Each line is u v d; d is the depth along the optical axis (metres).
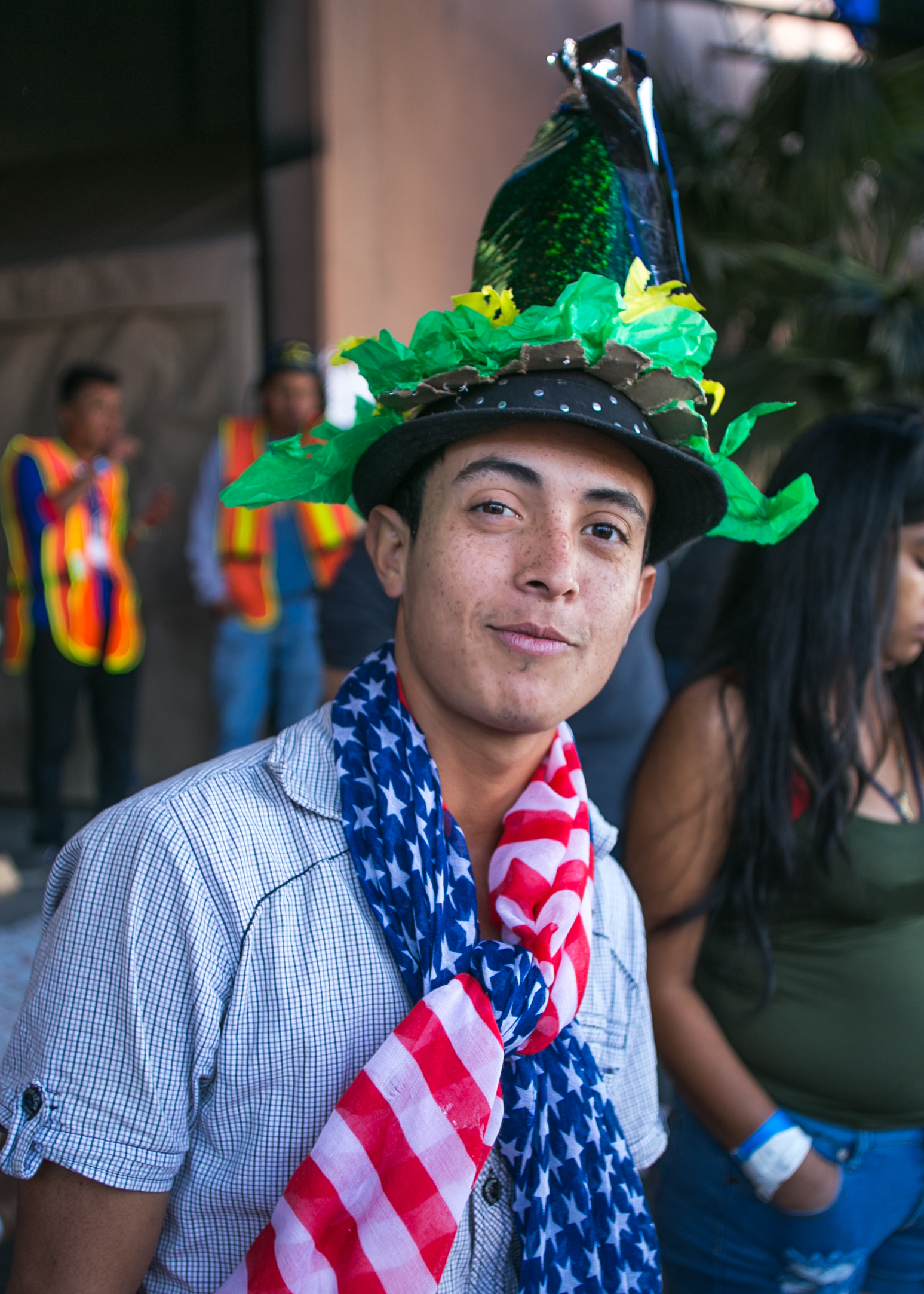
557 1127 0.85
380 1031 0.80
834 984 1.25
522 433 0.80
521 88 4.46
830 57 5.62
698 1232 1.31
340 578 2.01
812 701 1.25
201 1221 0.78
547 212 0.91
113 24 3.04
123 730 4.04
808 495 0.99
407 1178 0.73
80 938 0.77
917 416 1.38
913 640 1.31
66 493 3.81
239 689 4.02
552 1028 0.82
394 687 0.90
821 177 5.32
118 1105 0.74
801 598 1.29
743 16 6.37
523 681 0.80
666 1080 2.07
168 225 3.93
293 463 0.91
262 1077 0.77
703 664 1.34
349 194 3.56
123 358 4.45
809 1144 1.23
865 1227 1.26
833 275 5.10
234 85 3.35
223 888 0.77
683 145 5.26
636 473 0.84
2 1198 1.50
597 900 0.99
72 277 4.38
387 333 0.82
